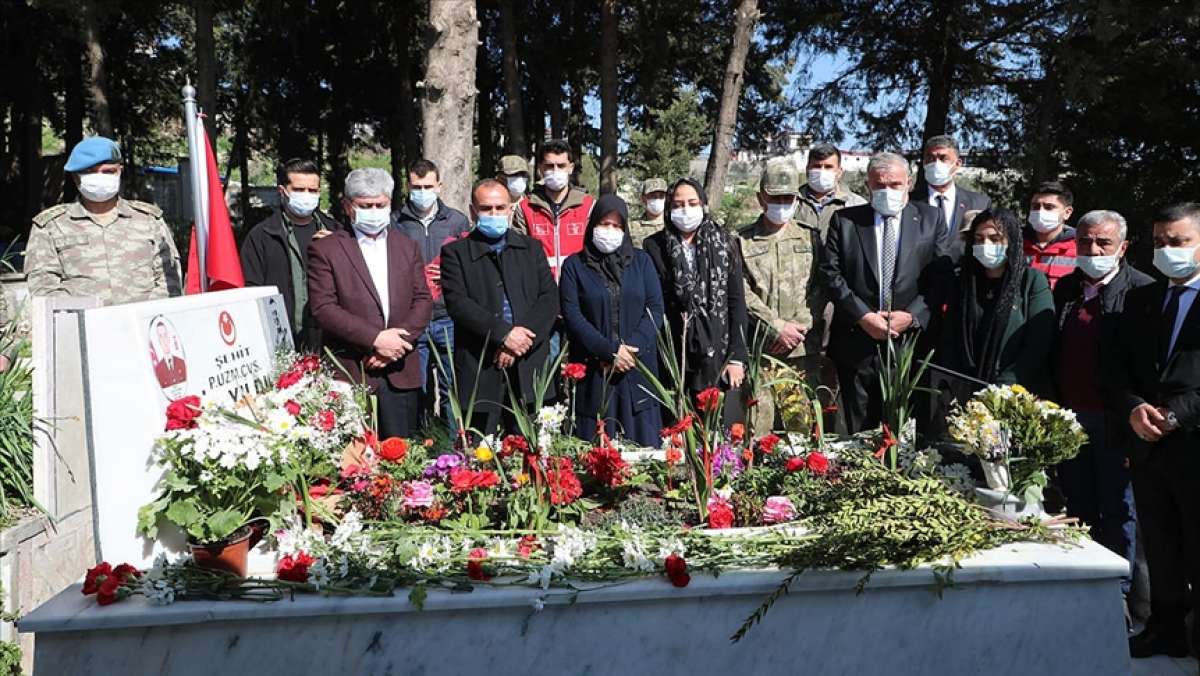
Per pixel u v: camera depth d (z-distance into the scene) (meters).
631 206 17.92
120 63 24.22
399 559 2.52
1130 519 3.64
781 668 2.47
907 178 4.45
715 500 3.01
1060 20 14.00
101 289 4.37
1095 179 13.14
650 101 21.09
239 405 2.92
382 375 4.23
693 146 20.42
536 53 20.83
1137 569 3.65
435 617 2.37
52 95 26.25
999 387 3.10
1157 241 3.15
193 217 4.20
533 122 25.62
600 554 2.60
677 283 4.46
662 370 4.54
